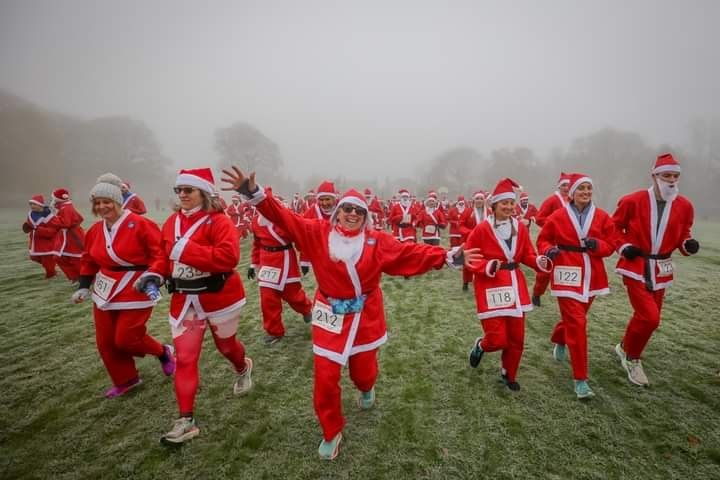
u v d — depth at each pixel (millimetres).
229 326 2939
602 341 4262
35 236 7148
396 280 7566
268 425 2854
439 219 8883
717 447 2602
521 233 3305
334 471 2426
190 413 2680
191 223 2828
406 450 2605
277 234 4270
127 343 3012
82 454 2562
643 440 2674
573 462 2484
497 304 3203
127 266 2984
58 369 3674
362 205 2537
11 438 2709
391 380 3492
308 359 3926
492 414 2969
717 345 4152
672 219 3314
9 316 5133
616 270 3568
